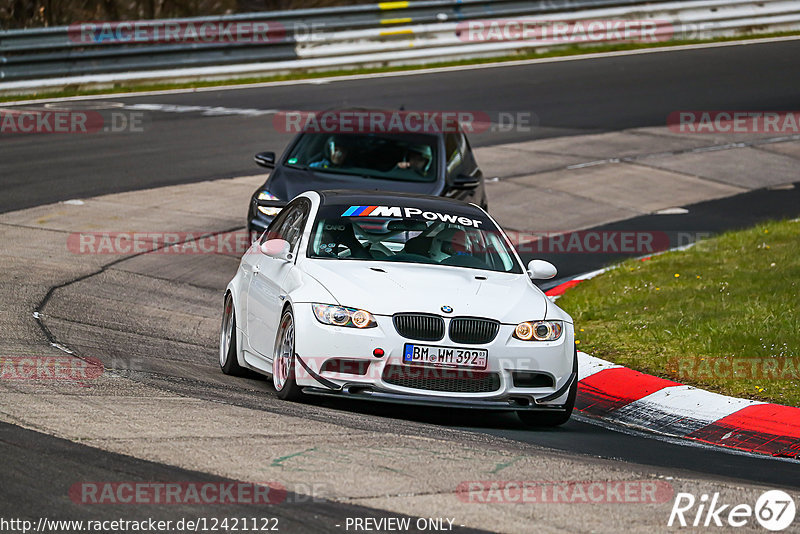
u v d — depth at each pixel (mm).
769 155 77688
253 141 75812
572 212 63125
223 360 33750
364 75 102875
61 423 22766
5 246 48125
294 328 28000
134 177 65000
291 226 33375
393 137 49469
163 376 29719
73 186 61844
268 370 30188
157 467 20281
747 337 36094
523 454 23594
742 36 121375
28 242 49312
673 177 71500
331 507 18688
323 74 103875
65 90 93875
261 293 31328
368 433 24172
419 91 94188
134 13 112438
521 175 70562
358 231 31297
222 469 20406
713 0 120562
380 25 106875
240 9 119688
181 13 115000
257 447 22016
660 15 118688
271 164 48562
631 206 64812
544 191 67125
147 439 22031
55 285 42000
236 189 63625
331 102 89062
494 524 18312
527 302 29203
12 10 106750
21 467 19734
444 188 46688
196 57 99812
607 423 30797
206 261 49219
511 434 27438
